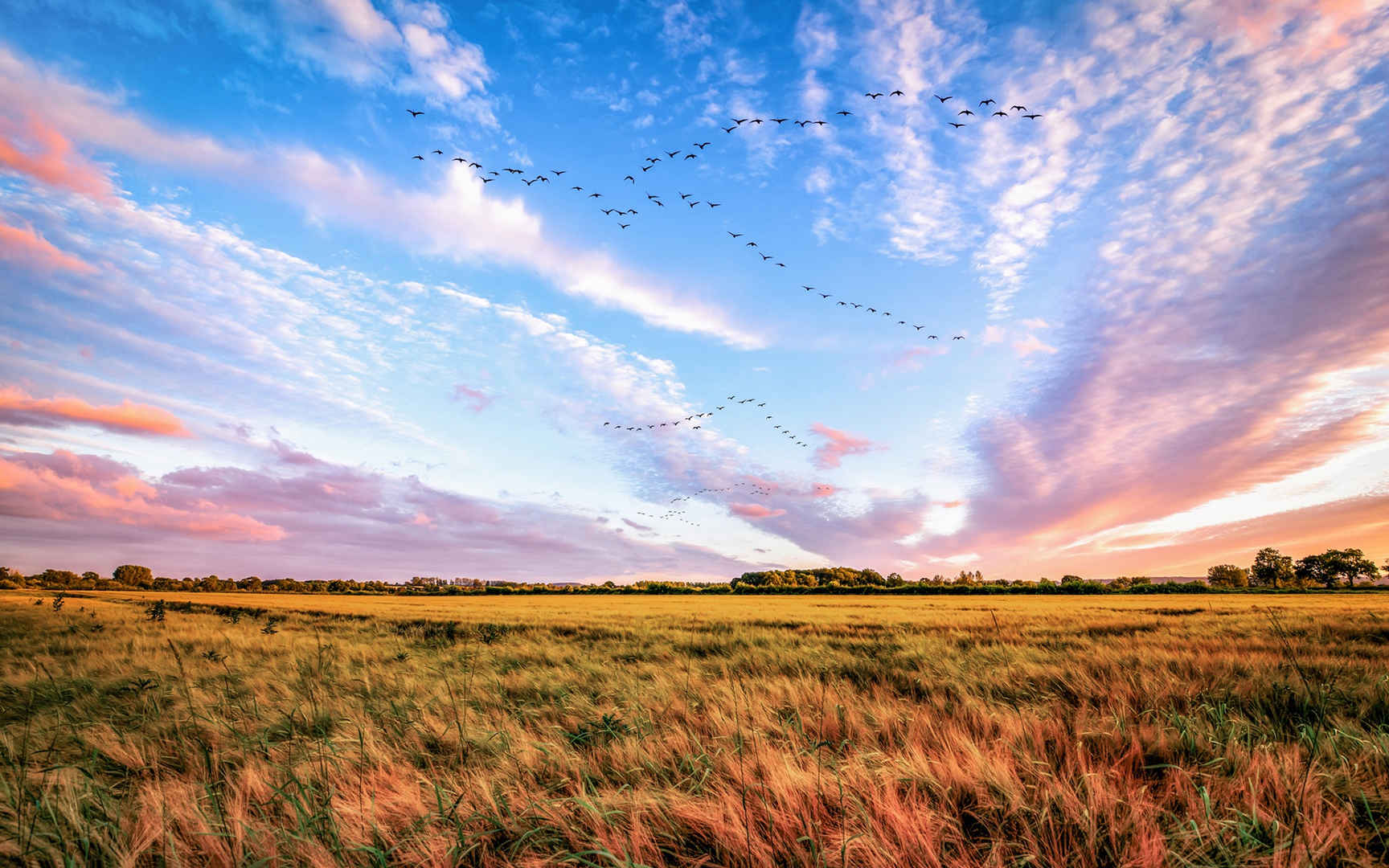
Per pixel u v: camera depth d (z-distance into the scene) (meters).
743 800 3.62
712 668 11.10
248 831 3.49
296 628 22.69
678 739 5.40
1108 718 5.75
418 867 3.35
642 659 12.82
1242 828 3.22
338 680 9.49
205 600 57.47
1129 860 3.13
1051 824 3.47
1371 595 55.28
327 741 5.55
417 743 5.64
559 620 27.86
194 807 3.77
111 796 4.12
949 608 37.31
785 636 17.53
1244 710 6.44
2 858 3.22
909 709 6.70
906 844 3.24
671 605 51.19
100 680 9.04
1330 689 6.77
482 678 9.45
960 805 4.06
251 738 5.82
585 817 3.77
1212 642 12.80
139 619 24.50
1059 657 10.84
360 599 71.31
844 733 5.91
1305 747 4.75
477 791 4.18
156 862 3.39
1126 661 9.88
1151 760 4.92
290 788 4.31
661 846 3.53
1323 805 3.68
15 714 6.98
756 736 5.34
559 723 6.71
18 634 17.31
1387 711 6.02
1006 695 8.01
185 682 8.30
